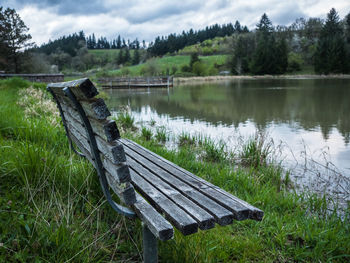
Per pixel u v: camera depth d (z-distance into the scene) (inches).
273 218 95.1
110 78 1205.1
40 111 214.2
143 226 56.5
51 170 89.0
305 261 74.8
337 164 174.6
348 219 100.7
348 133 257.9
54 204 77.9
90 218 76.9
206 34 5196.9
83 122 56.1
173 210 55.9
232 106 465.4
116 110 444.8
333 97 573.3
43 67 1678.2
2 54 1391.5
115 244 70.4
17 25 1441.9
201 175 131.6
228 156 180.9
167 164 88.1
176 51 4603.8
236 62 2731.3
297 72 2603.3
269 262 72.7
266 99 559.2
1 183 85.3
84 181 84.4
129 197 51.3
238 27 5221.5
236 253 75.1
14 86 450.0
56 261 58.2
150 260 58.4
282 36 3125.0
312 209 110.3
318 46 2431.1
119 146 46.6
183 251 69.0
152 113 401.7
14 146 110.6
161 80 1185.4
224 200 61.4
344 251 78.4
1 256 57.2
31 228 66.4
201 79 2063.2
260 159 163.2
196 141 223.6
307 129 277.4
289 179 148.3
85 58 3503.9
